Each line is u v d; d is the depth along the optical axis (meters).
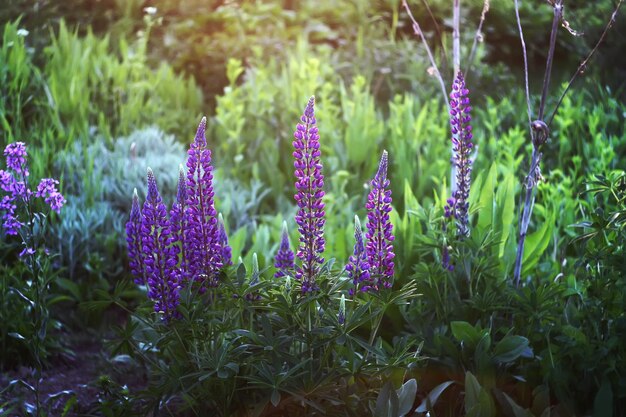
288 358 2.04
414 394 2.07
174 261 2.06
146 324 2.15
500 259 2.46
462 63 4.13
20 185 2.15
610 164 2.92
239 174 3.39
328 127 3.45
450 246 2.36
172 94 3.93
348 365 2.05
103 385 2.22
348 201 3.11
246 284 2.08
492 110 3.28
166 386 2.09
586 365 2.15
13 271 2.60
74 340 2.72
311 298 2.04
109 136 3.35
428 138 3.29
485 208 2.49
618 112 3.26
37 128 3.19
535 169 2.35
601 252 2.19
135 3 4.86
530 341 2.26
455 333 2.21
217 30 4.72
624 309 2.15
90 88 3.70
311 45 4.48
